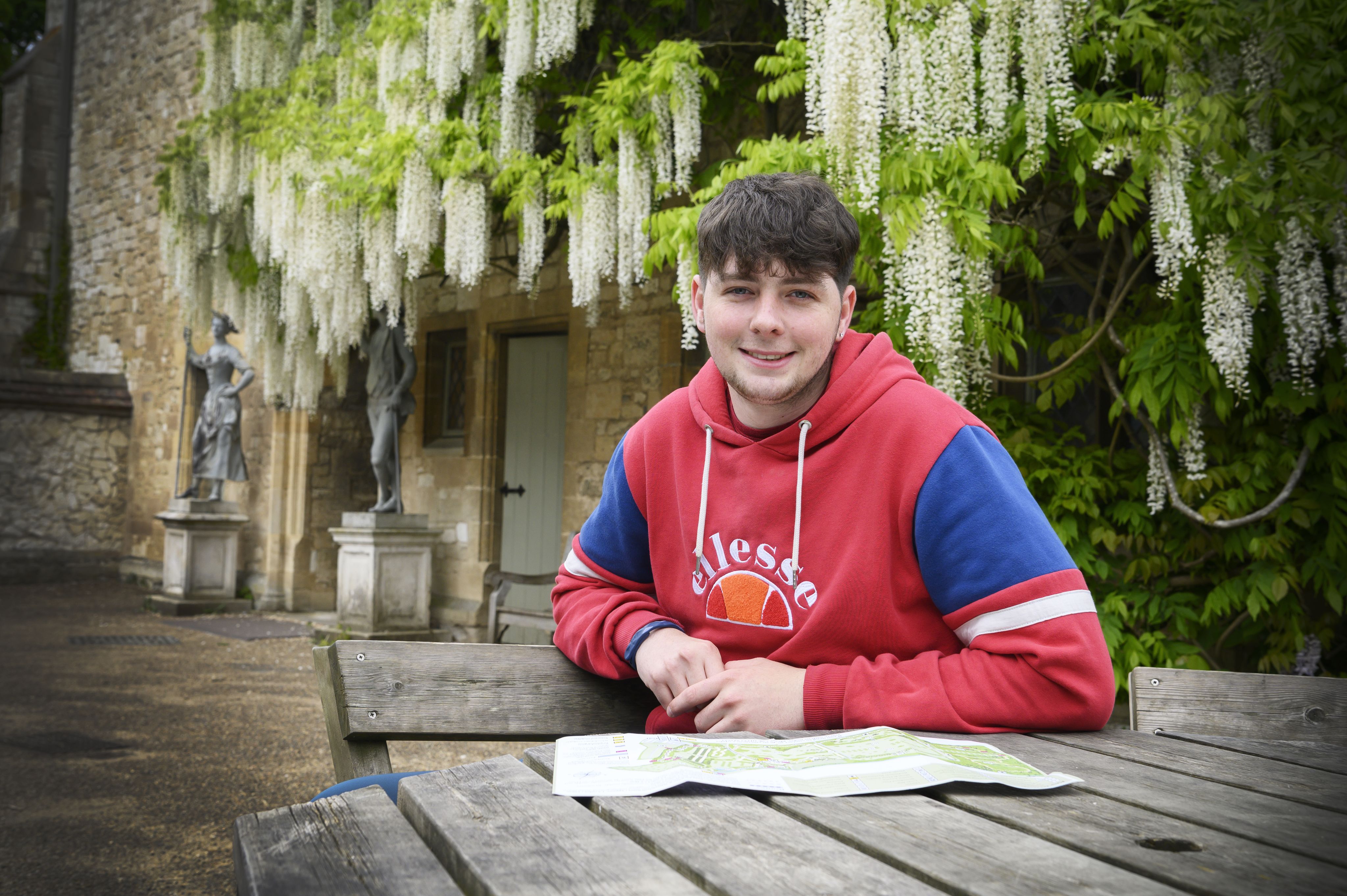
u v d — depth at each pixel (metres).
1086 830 1.01
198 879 3.48
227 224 8.88
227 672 7.65
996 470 1.62
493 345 9.35
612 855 0.94
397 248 6.49
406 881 0.92
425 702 1.80
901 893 0.83
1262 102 3.63
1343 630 4.32
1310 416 4.06
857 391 1.73
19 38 21.80
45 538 14.80
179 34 14.20
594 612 1.88
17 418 14.64
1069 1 3.78
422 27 6.46
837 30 3.72
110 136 15.89
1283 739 1.70
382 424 9.03
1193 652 4.24
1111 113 3.63
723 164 4.40
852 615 1.69
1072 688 1.48
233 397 11.38
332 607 11.40
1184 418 3.94
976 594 1.57
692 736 1.42
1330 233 3.57
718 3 6.30
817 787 1.13
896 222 3.64
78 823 4.07
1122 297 4.16
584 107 5.89
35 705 6.34
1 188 17.41
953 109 3.79
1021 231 4.19
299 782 4.68
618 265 6.06
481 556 9.26
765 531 1.78
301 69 7.82
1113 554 4.53
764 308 1.66
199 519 11.16
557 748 1.33
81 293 16.56
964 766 1.21
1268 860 0.91
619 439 8.04
